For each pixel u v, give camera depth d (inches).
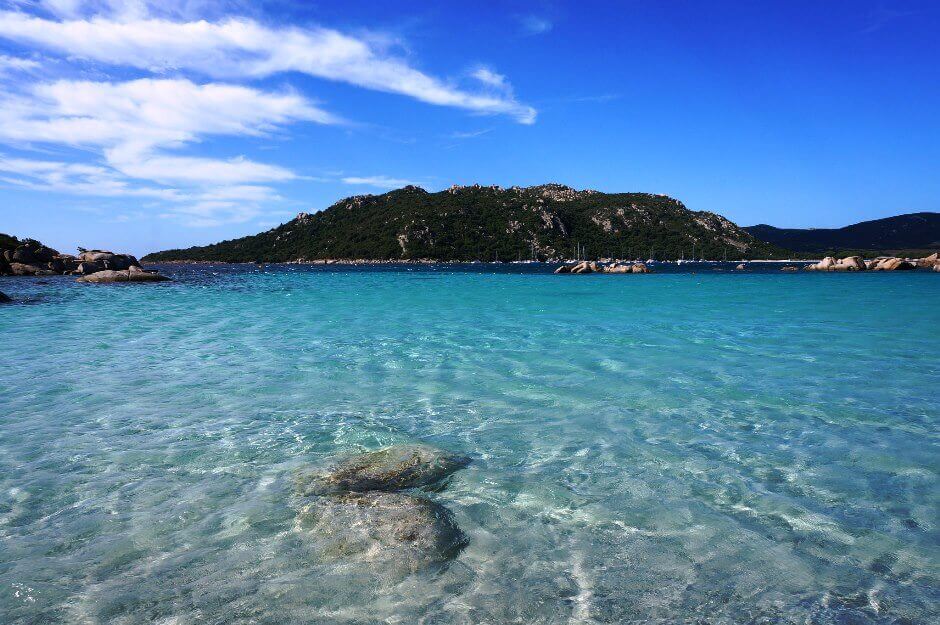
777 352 453.7
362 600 131.6
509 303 966.4
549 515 175.3
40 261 2485.2
